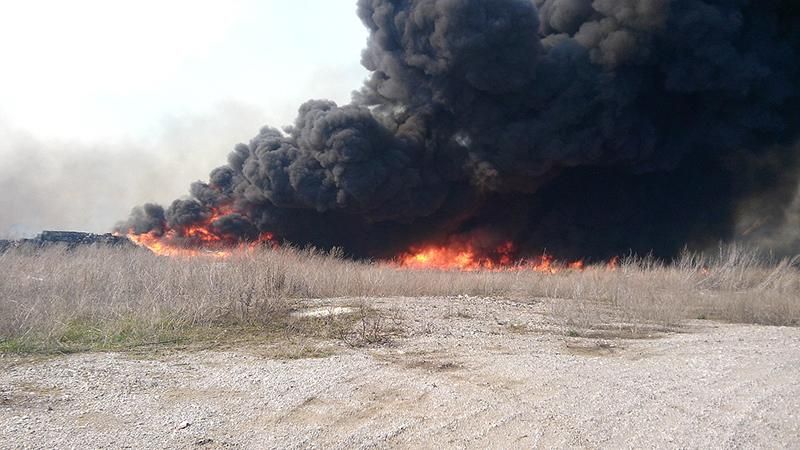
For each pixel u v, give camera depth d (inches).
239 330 369.7
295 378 259.1
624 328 395.5
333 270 619.8
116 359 293.3
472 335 366.3
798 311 460.4
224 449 183.0
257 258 564.1
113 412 214.2
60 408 217.6
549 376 264.2
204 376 262.8
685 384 250.8
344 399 231.3
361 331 366.6
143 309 382.9
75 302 386.9
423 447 185.9
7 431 193.3
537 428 199.6
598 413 213.5
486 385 250.4
